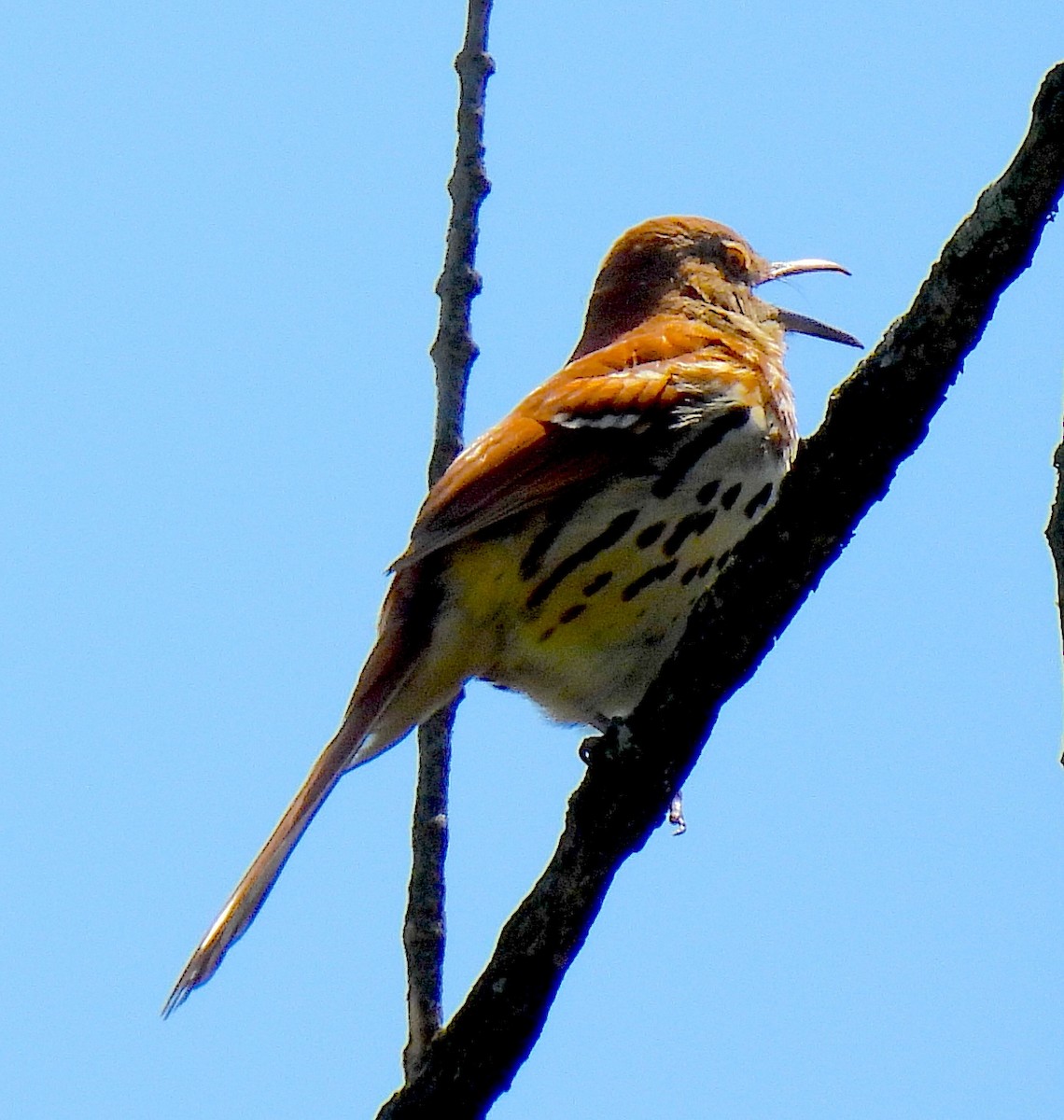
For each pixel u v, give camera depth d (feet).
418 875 30.58
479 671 36.40
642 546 36.27
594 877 26.86
